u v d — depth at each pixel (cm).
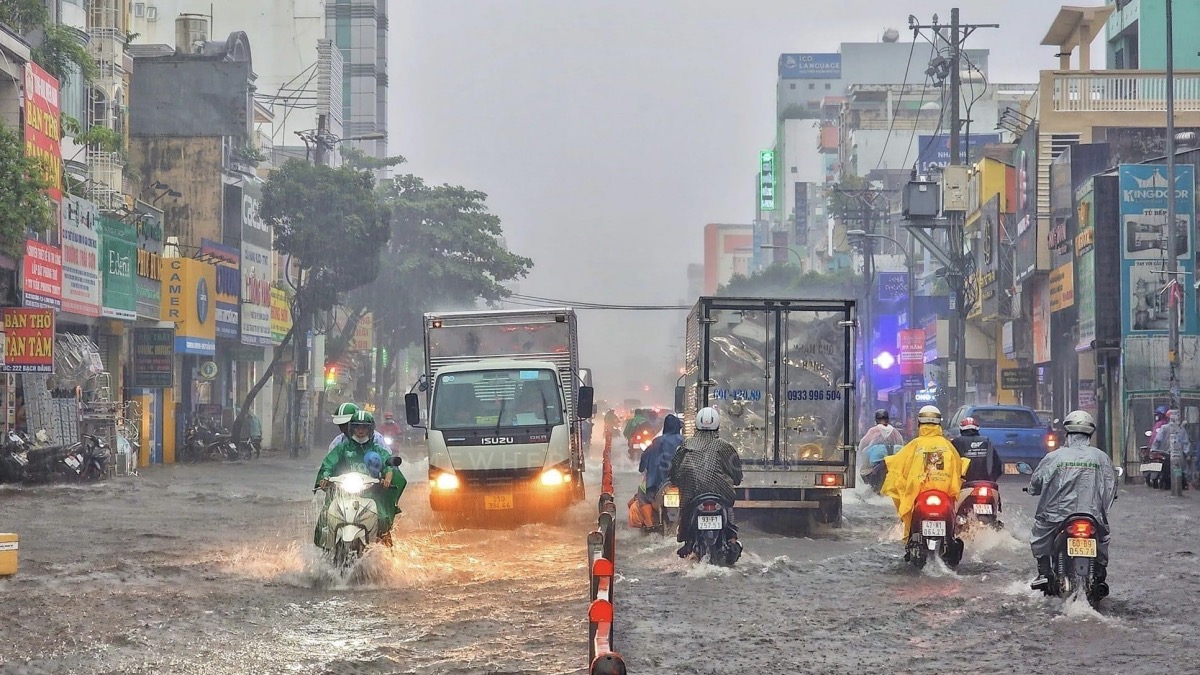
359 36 16575
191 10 11594
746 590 1920
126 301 5731
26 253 4656
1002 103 14262
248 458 6825
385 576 2023
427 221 10762
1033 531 1797
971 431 2545
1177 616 1678
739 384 2877
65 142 6178
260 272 7688
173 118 7469
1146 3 7638
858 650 1454
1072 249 5959
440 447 2998
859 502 3788
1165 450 4669
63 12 6194
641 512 2744
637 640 1511
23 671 1327
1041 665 1372
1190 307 5262
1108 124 6731
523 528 2853
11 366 4453
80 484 4491
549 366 3122
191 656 1415
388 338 10825
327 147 7869
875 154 14000
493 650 1445
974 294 7550
